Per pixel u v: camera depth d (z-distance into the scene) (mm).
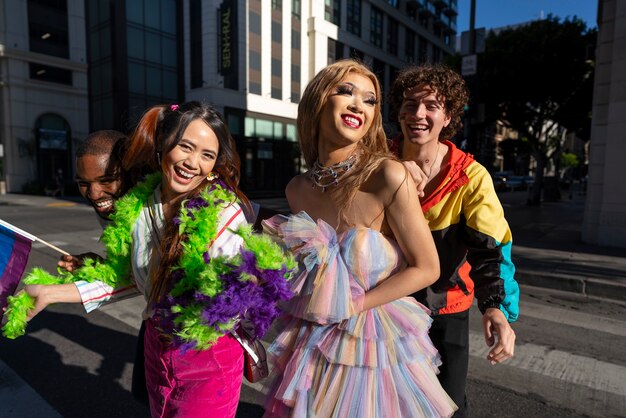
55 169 25844
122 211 1461
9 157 24219
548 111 16062
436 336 1727
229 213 1416
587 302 4770
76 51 26125
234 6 21281
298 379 1359
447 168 1684
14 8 23594
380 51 30469
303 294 1388
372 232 1329
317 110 1376
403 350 1354
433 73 1708
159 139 1431
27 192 23656
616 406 2609
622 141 7117
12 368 3090
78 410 2568
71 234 9266
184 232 1376
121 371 3045
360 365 1301
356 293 1313
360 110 1329
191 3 22656
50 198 20969
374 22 30047
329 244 1365
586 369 3102
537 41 14203
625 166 7121
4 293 1571
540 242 7789
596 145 7512
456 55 18484
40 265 6262
